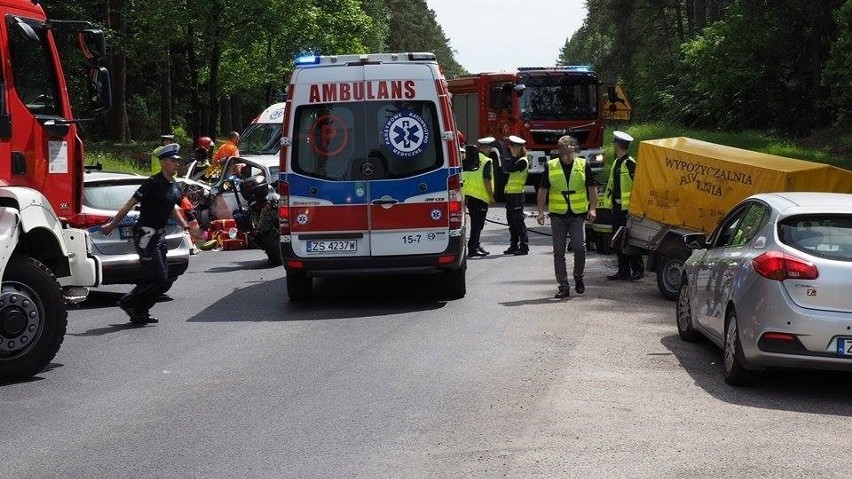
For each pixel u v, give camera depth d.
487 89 32.47
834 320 8.28
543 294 14.35
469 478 6.33
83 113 10.34
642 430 7.43
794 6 43.31
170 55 52.19
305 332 11.66
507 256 19.14
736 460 6.69
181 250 14.68
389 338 11.17
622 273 15.74
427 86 13.44
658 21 70.19
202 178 25.36
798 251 8.52
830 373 9.58
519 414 7.87
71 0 41.12
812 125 47.56
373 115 13.37
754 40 46.22
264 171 21.61
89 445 7.18
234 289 15.55
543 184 13.96
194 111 43.91
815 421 7.77
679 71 57.12
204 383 9.11
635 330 11.59
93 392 8.86
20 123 9.79
